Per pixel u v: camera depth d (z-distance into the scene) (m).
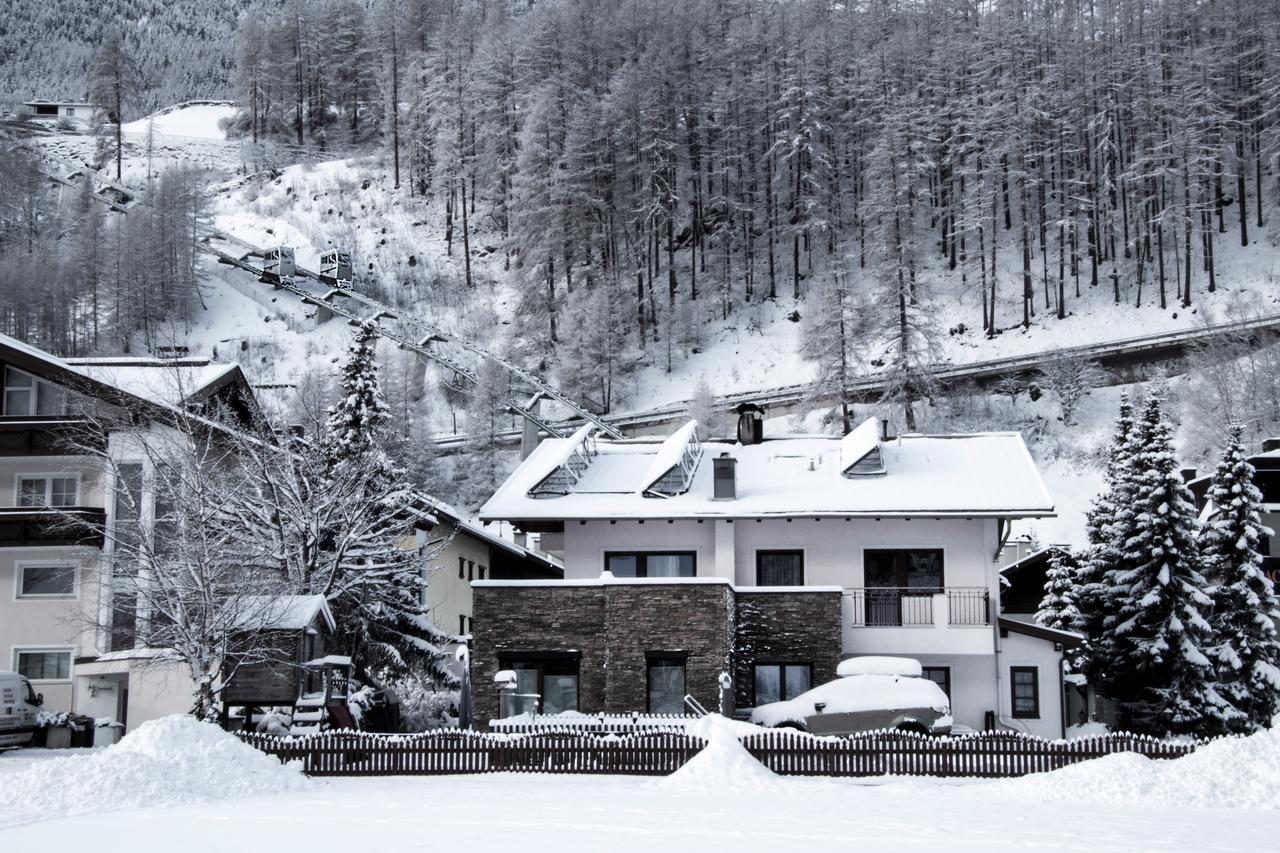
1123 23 140.50
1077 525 79.69
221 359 133.50
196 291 145.62
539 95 148.62
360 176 181.25
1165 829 18.16
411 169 175.12
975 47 142.12
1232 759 22.81
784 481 37.66
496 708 32.97
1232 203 124.69
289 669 31.47
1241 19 134.50
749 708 33.66
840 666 31.36
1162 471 39.50
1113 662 40.00
